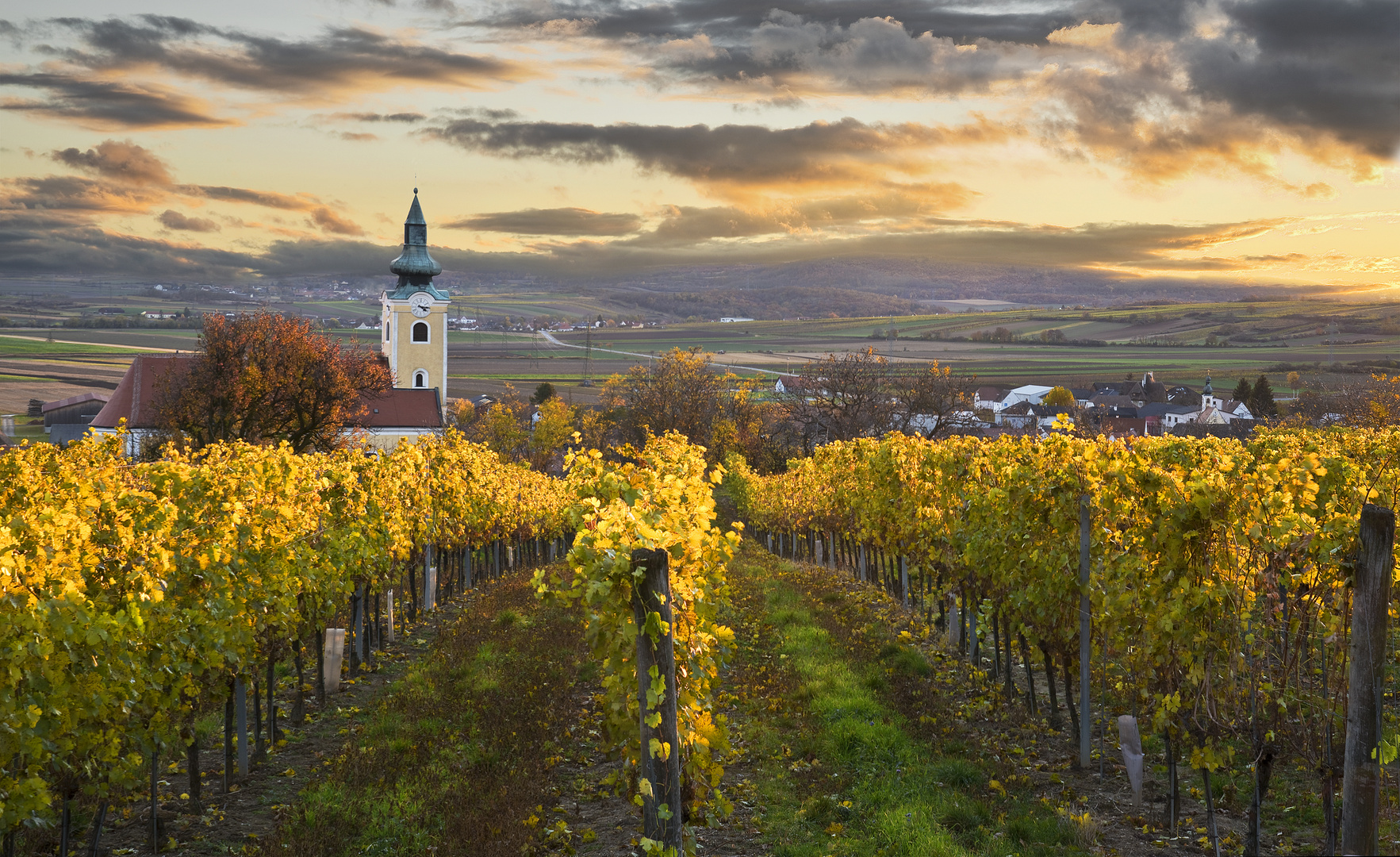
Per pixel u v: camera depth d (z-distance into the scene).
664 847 6.22
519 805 7.64
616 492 8.50
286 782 8.92
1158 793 8.23
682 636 7.23
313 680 12.84
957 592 13.53
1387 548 5.23
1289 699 6.57
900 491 17.28
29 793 5.65
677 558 7.54
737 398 76.75
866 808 7.62
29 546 6.32
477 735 9.61
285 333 51.06
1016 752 9.31
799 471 30.61
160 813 7.99
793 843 7.03
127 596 6.81
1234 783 8.22
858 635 14.38
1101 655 9.52
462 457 22.09
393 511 15.73
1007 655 10.99
